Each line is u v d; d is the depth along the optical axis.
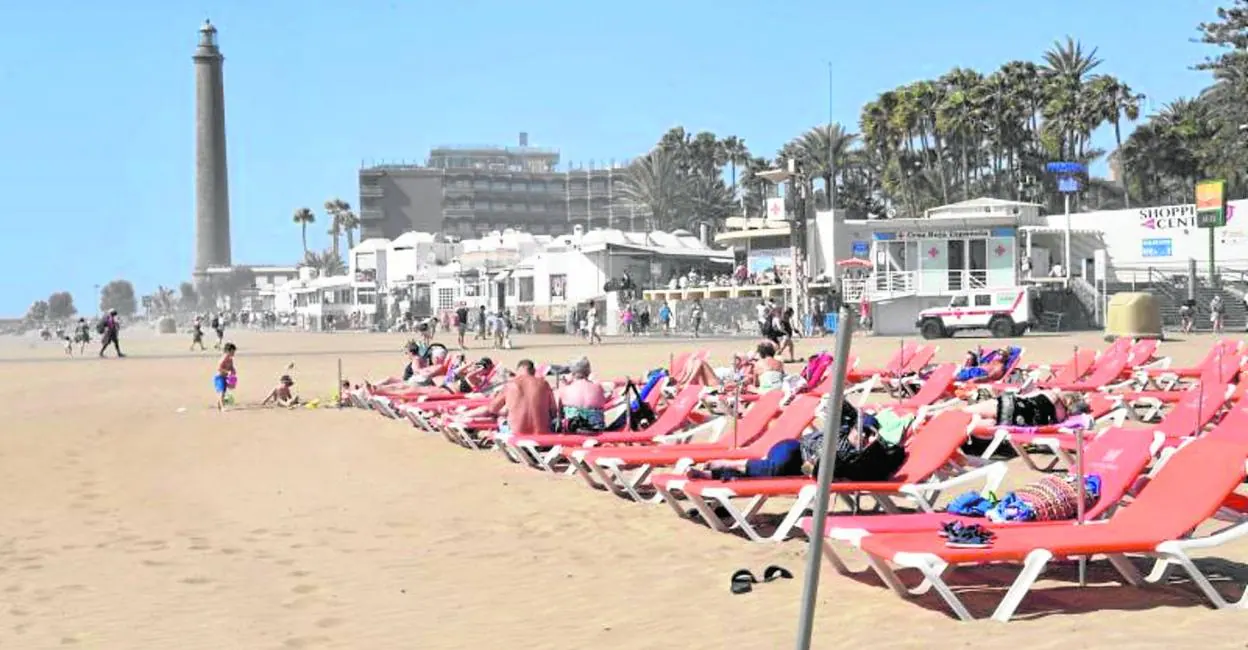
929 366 23.25
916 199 89.62
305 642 6.47
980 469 8.78
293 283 113.62
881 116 86.25
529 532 9.59
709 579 7.68
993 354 21.03
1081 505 7.17
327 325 94.62
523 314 71.56
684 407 13.46
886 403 19.55
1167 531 6.74
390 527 9.95
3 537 9.77
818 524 3.15
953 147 87.88
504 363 34.59
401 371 32.22
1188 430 11.44
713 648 6.05
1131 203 86.25
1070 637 5.93
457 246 94.31
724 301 58.00
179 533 9.83
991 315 42.75
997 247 52.59
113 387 27.56
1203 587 6.51
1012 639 5.95
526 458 13.31
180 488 12.27
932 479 9.45
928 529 7.12
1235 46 68.81
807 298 49.78
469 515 10.43
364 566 8.47
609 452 11.33
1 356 46.69
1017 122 83.31
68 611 7.30
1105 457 7.80
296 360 39.06
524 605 7.20
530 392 13.77
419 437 16.30
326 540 9.45
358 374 31.22
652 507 10.45
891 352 35.38
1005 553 6.40
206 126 158.75
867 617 6.52
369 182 177.75
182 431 17.69
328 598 7.52
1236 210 55.88
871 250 53.66
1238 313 50.44
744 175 110.44
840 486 8.70
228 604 7.41
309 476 12.99
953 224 52.78
